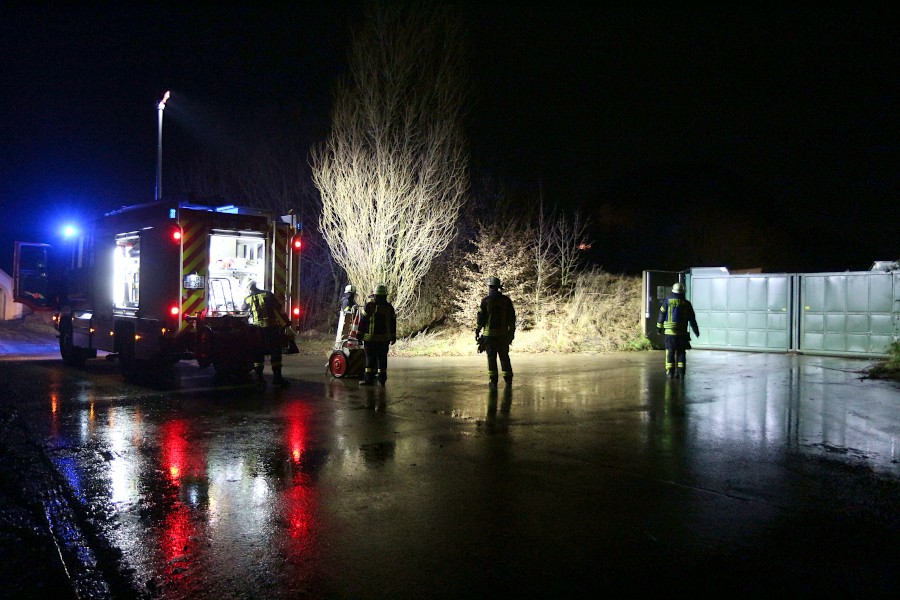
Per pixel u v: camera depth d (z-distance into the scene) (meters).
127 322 12.30
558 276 20.72
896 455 6.75
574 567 4.08
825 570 4.04
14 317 27.92
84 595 3.74
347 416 8.66
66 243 14.65
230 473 6.05
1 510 5.15
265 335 11.20
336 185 17.84
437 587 3.82
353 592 3.76
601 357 16.22
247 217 11.82
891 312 16.02
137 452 6.78
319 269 22.47
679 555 4.26
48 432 7.66
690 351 18.38
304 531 4.66
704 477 5.96
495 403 9.68
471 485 5.71
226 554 4.27
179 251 11.08
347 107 17.77
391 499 5.35
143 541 4.49
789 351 17.55
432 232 17.88
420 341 17.70
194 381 11.80
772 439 7.44
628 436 7.58
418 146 17.86
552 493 5.50
